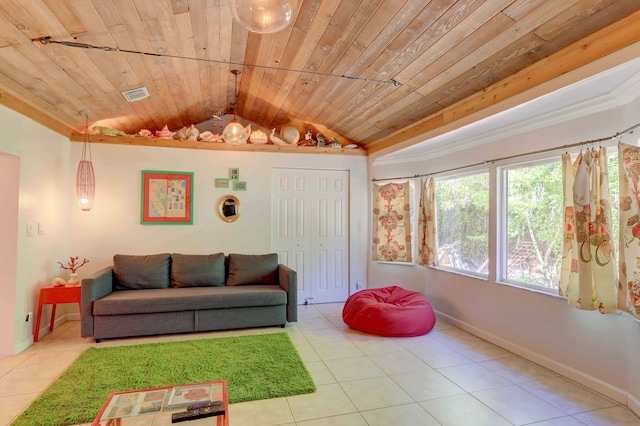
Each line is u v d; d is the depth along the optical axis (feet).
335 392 8.47
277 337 12.20
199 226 15.57
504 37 7.76
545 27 7.17
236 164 16.05
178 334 12.50
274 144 16.67
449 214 14.39
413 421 7.32
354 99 12.87
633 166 7.38
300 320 14.33
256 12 5.38
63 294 11.77
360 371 9.61
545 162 10.19
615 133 8.17
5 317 10.46
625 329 7.93
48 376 9.16
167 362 10.01
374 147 16.93
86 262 14.33
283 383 8.80
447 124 11.61
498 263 11.64
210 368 9.64
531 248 10.71
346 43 9.55
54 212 13.01
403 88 11.09
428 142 13.12
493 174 11.82
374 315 12.46
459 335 12.50
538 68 8.26
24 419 7.20
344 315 13.61
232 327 12.85
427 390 8.60
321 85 12.49
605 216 8.18
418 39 8.60
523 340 10.57
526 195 10.91
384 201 16.92
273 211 16.69
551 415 7.54
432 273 14.99
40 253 12.03
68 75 10.01
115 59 9.80
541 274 10.35
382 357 10.57
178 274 14.01
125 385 8.64
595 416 7.48
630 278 7.41
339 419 7.36
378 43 9.15
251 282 14.62
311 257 17.13
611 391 8.21
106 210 14.57
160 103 13.88
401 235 16.31
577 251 8.64
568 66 7.52
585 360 8.82
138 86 11.82
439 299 14.55
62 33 8.02
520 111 9.36
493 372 9.57
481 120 10.19
